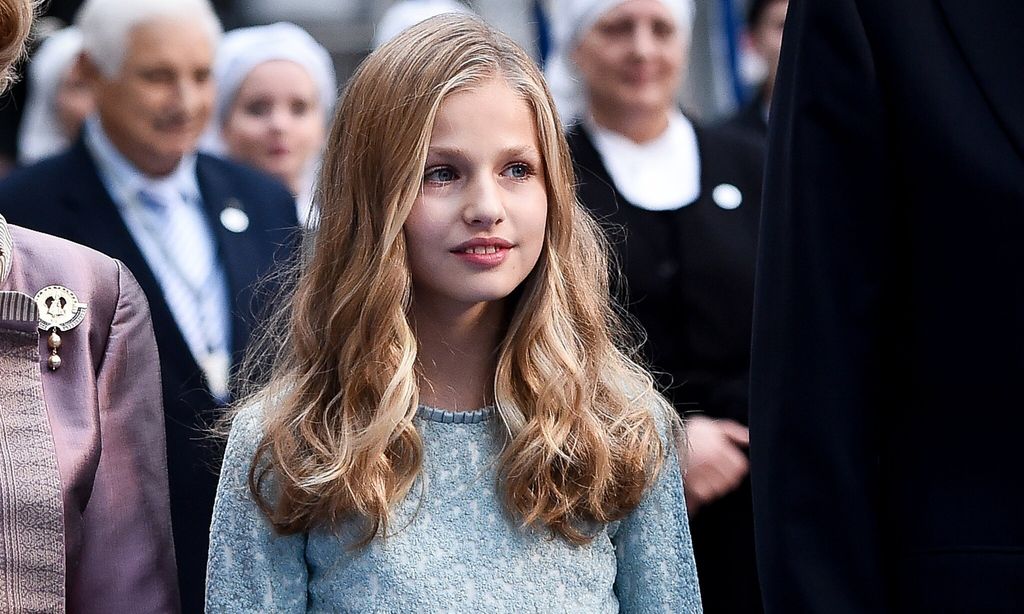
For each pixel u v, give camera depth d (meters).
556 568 7.77
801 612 6.91
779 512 7.03
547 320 7.97
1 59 7.22
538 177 7.92
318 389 7.94
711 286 11.79
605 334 8.25
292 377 8.08
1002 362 6.81
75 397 7.33
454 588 7.62
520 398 7.95
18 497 6.96
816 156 7.11
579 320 8.16
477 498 7.83
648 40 12.15
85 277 7.56
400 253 7.79
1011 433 6.82
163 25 12.12
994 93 6.92
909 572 6.96
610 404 8.12
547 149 7.93
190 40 12.22
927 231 6.96
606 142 12.20
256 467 7.77
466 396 8.05
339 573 7.65
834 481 6.95
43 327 7.32
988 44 6.99
